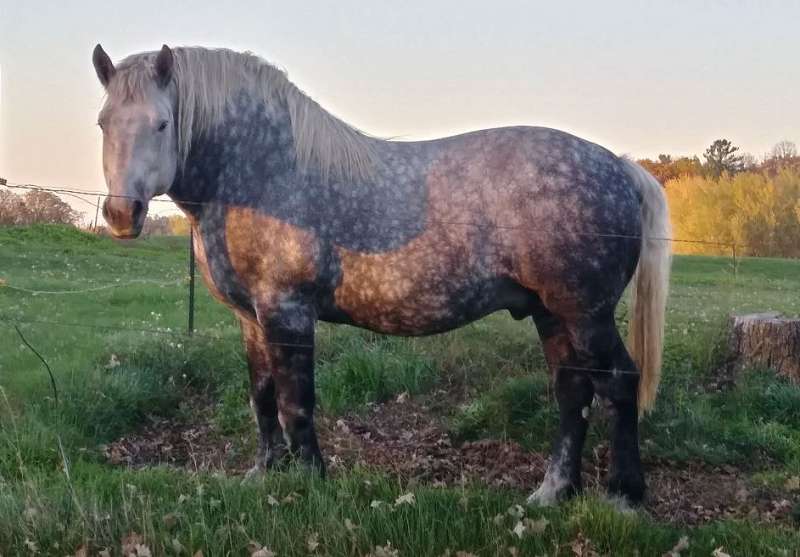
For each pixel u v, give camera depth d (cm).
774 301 1138
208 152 440
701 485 498
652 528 390
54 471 484
